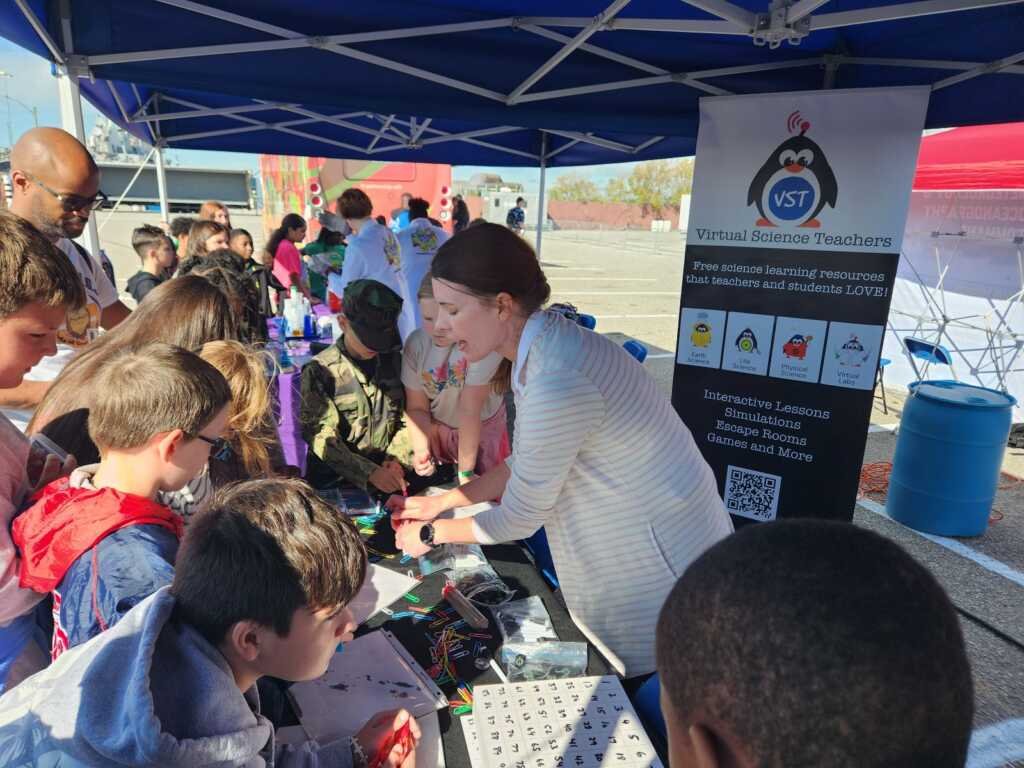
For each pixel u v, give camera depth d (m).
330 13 2.73
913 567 0.43
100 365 1.55
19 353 1.09
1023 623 2.80
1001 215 5.50
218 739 0.74
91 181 2.07
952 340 5.91
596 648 1.33
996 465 3.49
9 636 1.15
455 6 2.66
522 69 3.14
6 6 2.33
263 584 0.78
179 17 2.75
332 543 0.83
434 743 1.06
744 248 3.14
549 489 1.33
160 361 1.07
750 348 3.21
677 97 3.44
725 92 3.26
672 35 2.88
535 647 1.29
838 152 2.84
